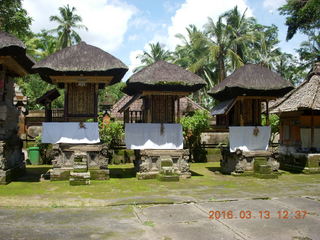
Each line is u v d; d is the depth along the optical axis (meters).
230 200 7.61
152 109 11.79
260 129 11.95
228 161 12.56
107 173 10.64
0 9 18.95
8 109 10.47
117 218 6.09
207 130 17.52
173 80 10.49
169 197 7.91
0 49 8.98
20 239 4.89
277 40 35.12
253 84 11.26
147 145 11.16
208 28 29.14
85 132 10.61
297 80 35.75
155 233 5.23
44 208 6.82
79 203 7.24
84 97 11.05
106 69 9.95
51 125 10.51
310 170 12.41
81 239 4.93
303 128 13.07
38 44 30.08
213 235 5.14
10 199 7.57
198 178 11.22
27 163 14.77
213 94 13.16
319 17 24.56
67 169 10.41
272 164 11.89
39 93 27.22
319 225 5.68
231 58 28.08
